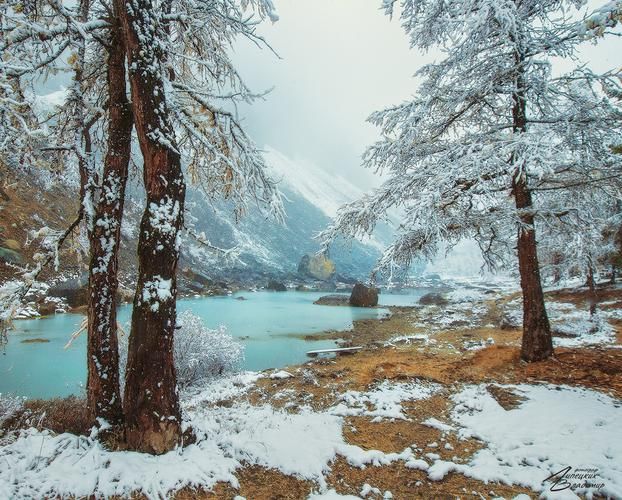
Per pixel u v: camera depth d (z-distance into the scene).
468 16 6.48
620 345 10.30
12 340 14.52
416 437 5.50
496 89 8.48
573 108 7.98
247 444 4.75
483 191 7.52
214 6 5.24
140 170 7.21
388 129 9.21
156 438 4.08
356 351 13.43
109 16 4.73
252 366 12.90
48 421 4.80
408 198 8.45
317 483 4.19
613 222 13.95
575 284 26.97
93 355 4.44
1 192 6.81
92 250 4.55
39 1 4.32
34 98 4.23
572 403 6.12
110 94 4.73
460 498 3.89
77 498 3.29
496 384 7.57
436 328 19.06
